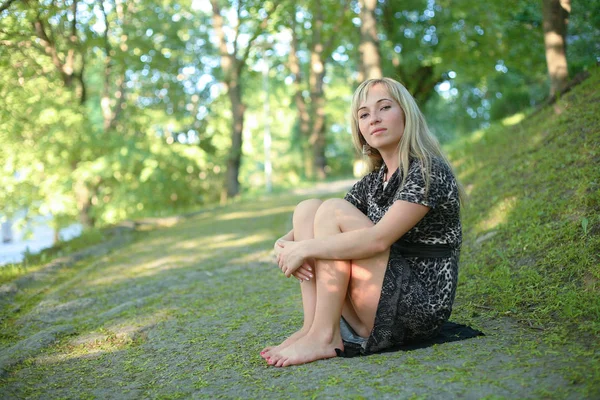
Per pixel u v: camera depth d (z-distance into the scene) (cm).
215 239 754
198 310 373
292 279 454
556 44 684
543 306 284
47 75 1179
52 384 250
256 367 244
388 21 1706
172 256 636
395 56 1670
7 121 1031
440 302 242
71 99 1252
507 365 211
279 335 293
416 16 1706
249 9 1678
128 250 707
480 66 1516
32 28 933
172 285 471
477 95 2292
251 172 3616
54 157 1265
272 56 2505
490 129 984
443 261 246
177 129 1614
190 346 290
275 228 816
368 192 277
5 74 880
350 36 1764
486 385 193
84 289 475
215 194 1716
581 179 411
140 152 1337
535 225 388
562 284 301
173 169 1446
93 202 1440
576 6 745
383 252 242
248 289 430
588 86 612
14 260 627
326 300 243
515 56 1276
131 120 1527
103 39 1270
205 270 527
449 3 1480
